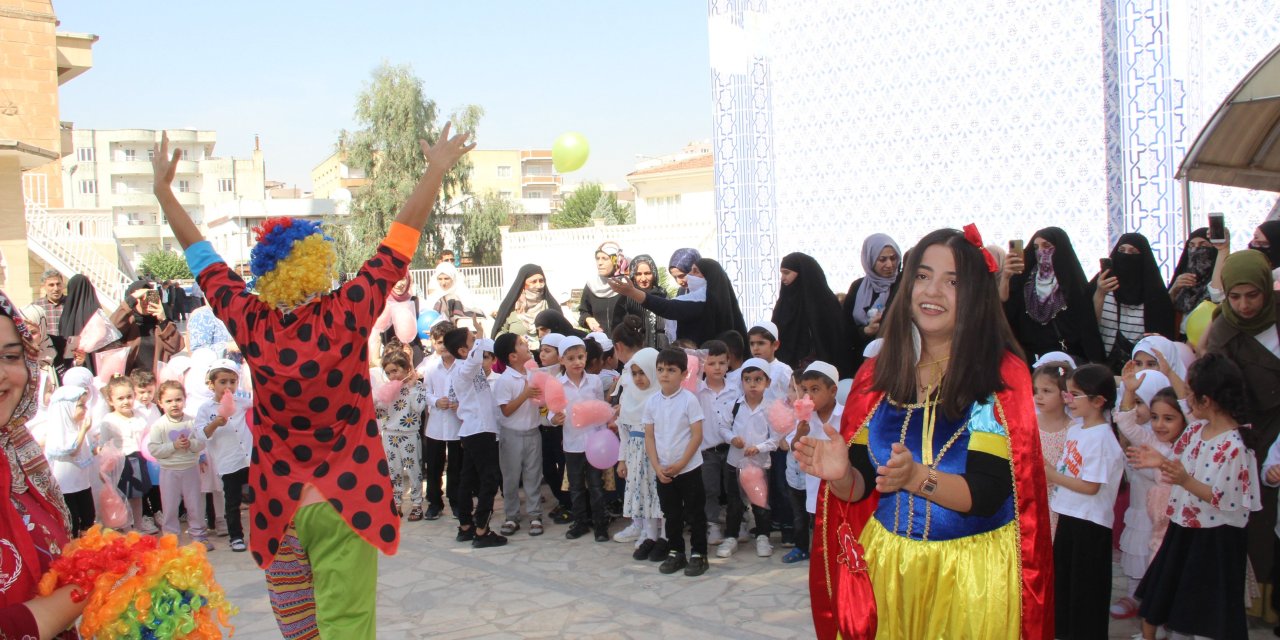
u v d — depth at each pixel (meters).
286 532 3.41
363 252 33.12
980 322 2.66
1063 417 5.18
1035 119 10.20
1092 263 9.95
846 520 2.91
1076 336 6.58
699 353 7.11
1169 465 4.24
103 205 71.06
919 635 2.71
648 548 6.51
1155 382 5.11
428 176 3.59
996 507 2.61
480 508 6.99
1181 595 4.40
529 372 7.37
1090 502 4.61
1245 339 4.96
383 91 33.06
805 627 5.04
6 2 18.58
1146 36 8.48
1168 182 8.46
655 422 6.18
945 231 2.77
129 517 6.83
